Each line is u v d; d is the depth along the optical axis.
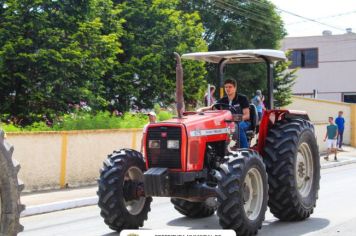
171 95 23.39
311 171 9.97
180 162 7.99
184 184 8.16
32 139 14.09
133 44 22.38
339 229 8.80
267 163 9.09
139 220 8.61
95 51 19.00
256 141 9.65
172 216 10.27
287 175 9.00
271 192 9.09
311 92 45.75
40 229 9.52
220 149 8.62
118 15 22.80
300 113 10.16
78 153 15.38
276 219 9.71
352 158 25.28
